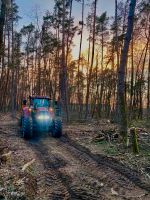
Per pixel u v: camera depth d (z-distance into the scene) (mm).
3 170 7754
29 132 14156
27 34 50344
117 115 27188
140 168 9648
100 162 10273
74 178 8375
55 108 15883
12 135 15195
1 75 41750
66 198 6883
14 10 36375
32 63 57188
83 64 44344
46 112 15281
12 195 6031
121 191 7637
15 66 48219
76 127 20203
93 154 11359
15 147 11906
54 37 40438
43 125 15039
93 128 19266
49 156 10797
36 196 6812
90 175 8750
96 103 44188
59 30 38344
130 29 13555
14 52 46625
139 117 37938
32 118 15070
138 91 38375
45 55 49625
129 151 11812
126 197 7250
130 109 33969
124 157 10875
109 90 43031
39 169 8984
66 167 9445
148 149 12312
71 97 58062
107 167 9680
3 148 10562
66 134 15883
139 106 38438
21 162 9273
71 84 54219
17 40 47844
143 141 13648
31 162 9375
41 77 54219
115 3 29297
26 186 6719
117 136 14016
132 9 13547
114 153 11477
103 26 38375
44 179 8062
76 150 12086
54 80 51781
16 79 52719
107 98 45219
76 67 46625
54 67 47625
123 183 8227
